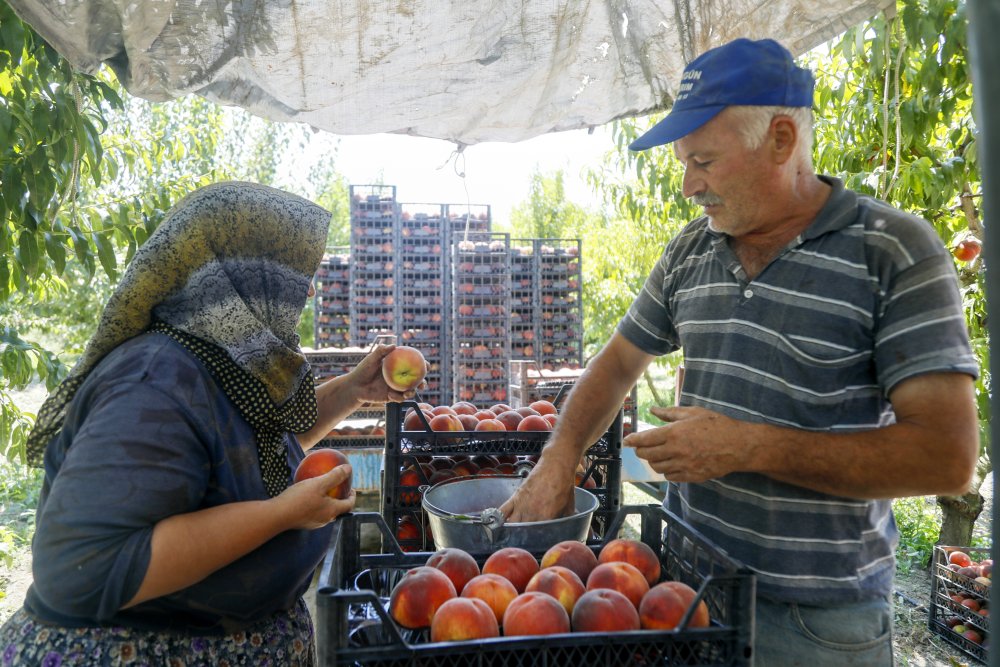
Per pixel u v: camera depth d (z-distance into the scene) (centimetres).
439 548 176
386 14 216
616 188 695
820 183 167
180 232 141
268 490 154
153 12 191
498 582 134
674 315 190
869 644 153
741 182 156
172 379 133
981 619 391
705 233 184
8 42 230
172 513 127
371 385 237
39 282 400
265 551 146
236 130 1254
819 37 223
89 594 120
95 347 140
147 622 137
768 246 166
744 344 164
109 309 138
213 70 211
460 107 253
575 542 155
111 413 125
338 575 129
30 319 691
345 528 144
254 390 147
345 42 221
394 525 250
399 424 248
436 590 129
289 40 215
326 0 209
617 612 119
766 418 159
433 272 1019
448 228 1027
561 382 636
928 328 142
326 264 1027
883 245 150
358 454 496
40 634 136
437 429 262
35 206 265
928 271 144
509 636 112
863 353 153
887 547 161
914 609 454
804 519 155
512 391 670
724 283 171
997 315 42
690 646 114
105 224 329
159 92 209
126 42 191
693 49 234
